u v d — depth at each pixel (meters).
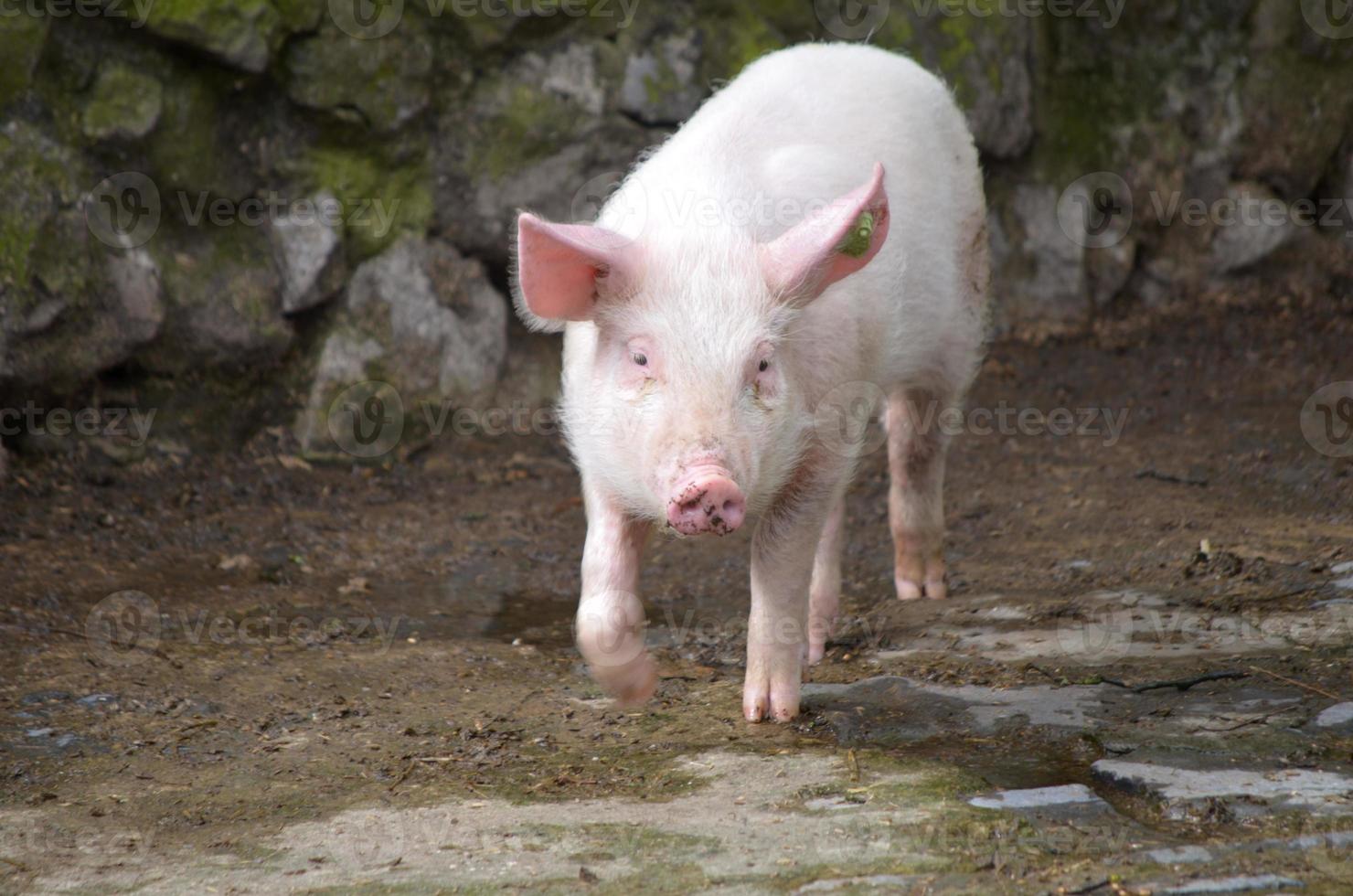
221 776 7.65
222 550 12.20
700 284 7.27
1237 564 10.77
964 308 10.38
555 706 8.77
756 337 7.23
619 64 16.34
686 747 7.92
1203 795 6.79
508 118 16.05
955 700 8.48
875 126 9.30
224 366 14.70
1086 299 19.50
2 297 13.16
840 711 8.39
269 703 8.84
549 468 15.00
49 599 10.69
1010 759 7.53
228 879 6.30
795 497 8.13
